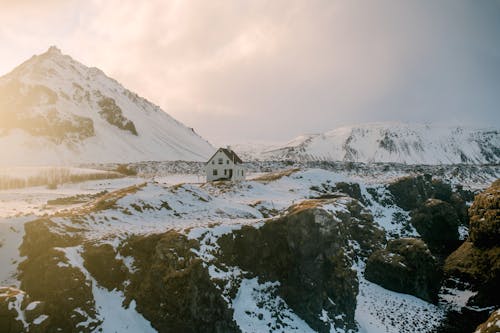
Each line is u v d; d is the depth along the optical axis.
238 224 46.41
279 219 45.66
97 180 113.69
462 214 93.62
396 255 57.75
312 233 42.22
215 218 53.47
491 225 57.34
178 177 130.00
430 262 55.97
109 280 36.94
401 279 55.16
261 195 82.62
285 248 44.16
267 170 148.88
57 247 36.53
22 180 98.81
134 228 44.72
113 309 34.62
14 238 41.06
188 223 48.12
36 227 40.12
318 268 41.69
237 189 84.19
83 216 45.25
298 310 41.06
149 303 35.53
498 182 71.94
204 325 34.34
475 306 52.47
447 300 55.34
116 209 50.66
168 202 56.22
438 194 101.69
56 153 189.25
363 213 72.12
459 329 45.62
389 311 49.09
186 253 37.56
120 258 38.66
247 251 44.31
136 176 129.25
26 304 28.89
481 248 60.06
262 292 41.72
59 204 68.44
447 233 80.69
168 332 34.06
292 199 79.94
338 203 50.72
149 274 36.81
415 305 51.75
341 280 42.41
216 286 36.56
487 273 55.25
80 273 34.31
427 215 83.19
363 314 47.12
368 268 59.59
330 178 98.12
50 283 33.00
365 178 128.38
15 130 197.25
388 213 90.25
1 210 57.41
